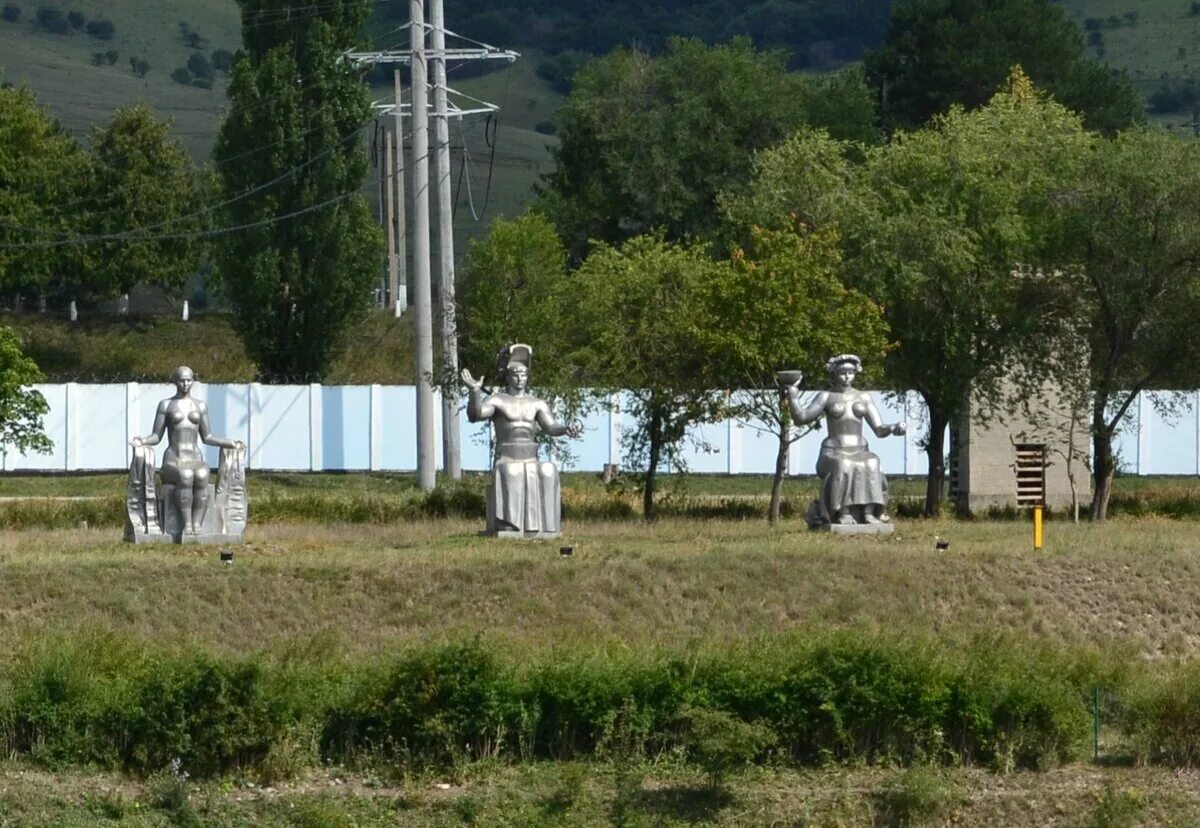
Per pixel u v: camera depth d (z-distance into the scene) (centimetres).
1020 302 5612
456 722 2877
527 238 6506
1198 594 4041
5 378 5425
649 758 2895
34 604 3691
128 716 2850
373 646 3547
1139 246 5453
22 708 2864
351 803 2762
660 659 3020
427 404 6100
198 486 4312
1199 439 7306
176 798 2720
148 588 3762
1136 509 5862
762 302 5166
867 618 3684
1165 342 5569
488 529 4419
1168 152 5488
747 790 2806
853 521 4525
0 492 6425
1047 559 4094
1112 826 2712
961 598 3938
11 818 2675
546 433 4525
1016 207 5712
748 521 5062
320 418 7369
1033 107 6294
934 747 2914
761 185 5938
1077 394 5603
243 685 2866
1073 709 2964
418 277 6112
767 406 5322
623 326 5472
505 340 6194
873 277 5494
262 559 3941
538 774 2844
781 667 2969
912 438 7300
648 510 5412
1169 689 2991
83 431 7088
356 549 4138
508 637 3366
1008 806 2783
